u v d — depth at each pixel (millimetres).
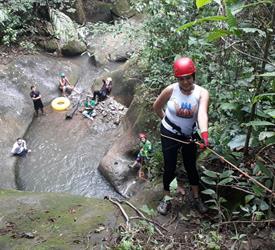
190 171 3559
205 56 4492
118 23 6875
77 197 4297
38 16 11203
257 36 3496
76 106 9250
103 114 8828
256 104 3217
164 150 3418
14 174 7395
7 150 7906
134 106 7348
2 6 10070
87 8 12344
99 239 3455
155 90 6352
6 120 8508
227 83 3975
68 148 8070
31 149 8078
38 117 9078
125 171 6715
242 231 3264
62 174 7406
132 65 8172
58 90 9945
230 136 3648
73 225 3691
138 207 3932
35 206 4086
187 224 3541
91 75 10547
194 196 3705
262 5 3156
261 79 3152
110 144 8062
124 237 3305
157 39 5227
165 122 3334
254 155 3580
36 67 10133
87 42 11523
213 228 3365
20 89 9422
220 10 4066
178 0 4887
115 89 9188
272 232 3174
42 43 11023
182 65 2967
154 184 4520
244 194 3549
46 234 3590
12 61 9969
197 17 4828
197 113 3174
